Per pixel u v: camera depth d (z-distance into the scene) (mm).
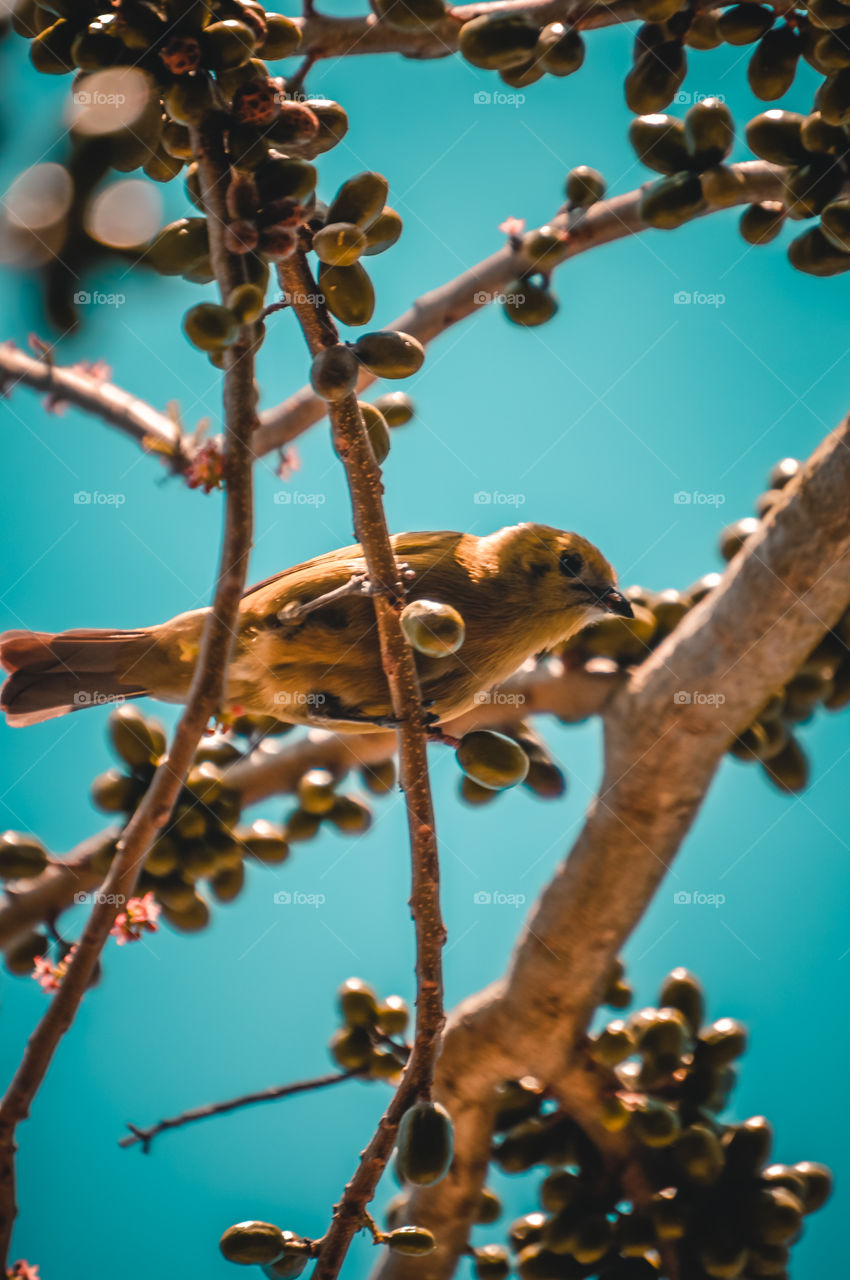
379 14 9805
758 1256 10992
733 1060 11961
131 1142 10828
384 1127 8172
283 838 12914
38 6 7480
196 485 8023
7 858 11742
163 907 12055
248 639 12672
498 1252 11031
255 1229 8148
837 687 13523
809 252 9766
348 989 11750
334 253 7898
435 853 8672
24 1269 8406
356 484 8609
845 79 9086
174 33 7180
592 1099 11750
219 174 7508
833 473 11039
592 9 9578
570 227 12773
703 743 12203
